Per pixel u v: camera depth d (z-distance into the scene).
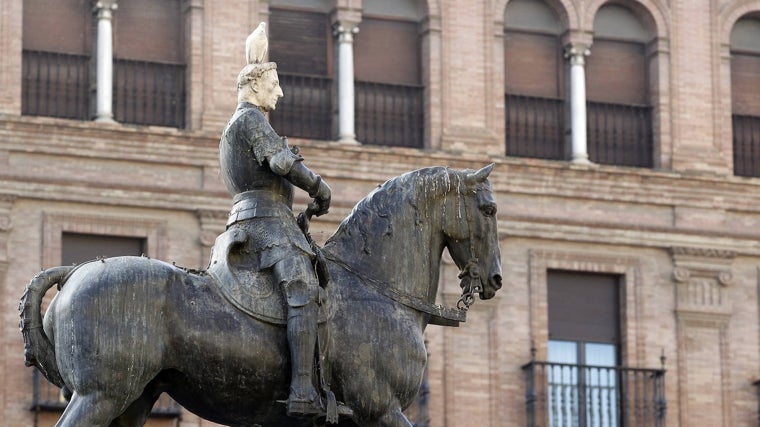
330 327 19.38
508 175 58.25
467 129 58.31
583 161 59.22
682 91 60.66
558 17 59.88
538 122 59.44
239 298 19.16
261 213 19.62
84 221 54.00
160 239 54.59
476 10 58.94
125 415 19.27
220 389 19.09
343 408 19.17
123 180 54.47
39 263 53.41
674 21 60.81
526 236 58.22
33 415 52.44
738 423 59.62
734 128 61.50
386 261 19.92
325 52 57.88
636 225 59.31
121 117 55.31
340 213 56.38
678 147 60.38
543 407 57.34
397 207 20.08
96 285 18.84
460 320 20.17
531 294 58.16
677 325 59.44
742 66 61.84
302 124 57.34
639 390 58.62
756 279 60.44
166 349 18.91
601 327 59.06
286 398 19.23
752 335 60.16
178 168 55.06
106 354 18.66
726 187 60.38
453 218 20.27
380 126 58.09
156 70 55.69
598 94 60.16
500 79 58.91
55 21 54.94
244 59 56.28
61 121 53.81
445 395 56.84
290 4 57.56
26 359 19.25
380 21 58.41
